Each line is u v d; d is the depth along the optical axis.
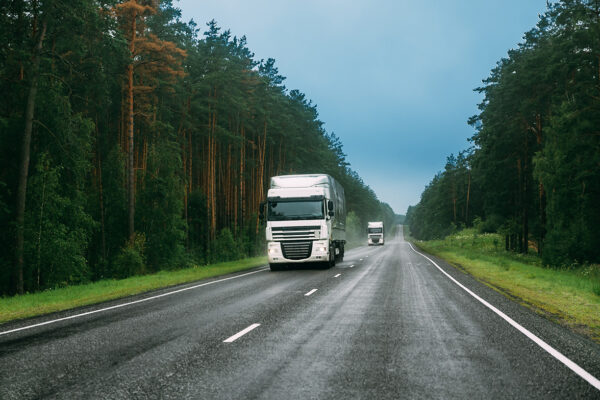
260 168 57.19
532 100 38.75
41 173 26.23
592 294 14.55
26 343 7.95
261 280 19.83
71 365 6.36
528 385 5.36
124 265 30.55
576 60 31.91
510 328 8.94
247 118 50.72
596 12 30.61
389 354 6.86
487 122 45.84
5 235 26.66
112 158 36.66
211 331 8.71
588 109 30.30
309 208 25.31
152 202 37.88
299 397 4.94
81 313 11.59
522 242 46.97
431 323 9.49
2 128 26.67
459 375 5.77
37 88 25.97
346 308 11.61
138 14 31.41
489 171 46.44
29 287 26.69
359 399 4.88
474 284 17.84
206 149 51.19
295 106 66.62
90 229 29.72
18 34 24.59
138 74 33.94
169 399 4.91
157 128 37.00
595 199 31.36
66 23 24.84
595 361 6.46
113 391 5.19
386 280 19.39
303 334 8.37
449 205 120.69
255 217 57.19
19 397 5.04
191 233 51.81
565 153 31.56
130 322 9.92
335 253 29.59
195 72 45.31
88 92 30.17
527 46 43.78
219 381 5.53
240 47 51.66
